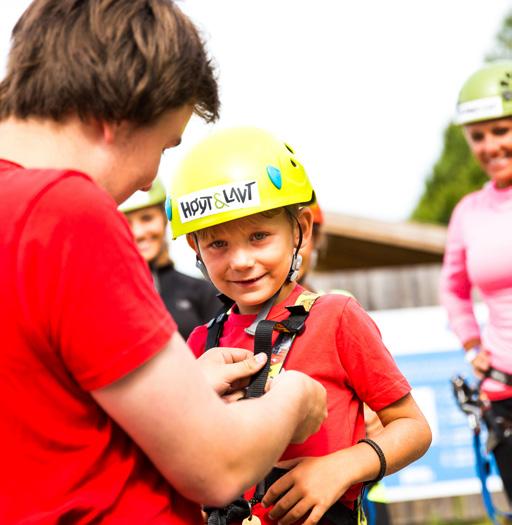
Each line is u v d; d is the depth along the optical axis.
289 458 2.41
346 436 2.44
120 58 1.71
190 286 5.30
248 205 2.46
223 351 2.29
